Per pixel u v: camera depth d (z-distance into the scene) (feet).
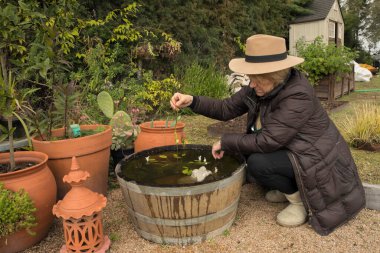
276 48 5.66
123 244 5.86
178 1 20.53
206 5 23.39
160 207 5.39
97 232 5.44
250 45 5.77
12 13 5.96
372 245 5.59
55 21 7.24
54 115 7.89
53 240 6.06
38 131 6.93
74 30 14.14
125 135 9.14
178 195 5.23
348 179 6.03
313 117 5.80
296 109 5.61
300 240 5.81
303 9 40.04
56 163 6.68
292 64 5.63
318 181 5.79
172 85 18.56
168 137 8.12
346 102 19.06
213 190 5.39
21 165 6.40
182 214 5.42
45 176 5.83
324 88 21.70
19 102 6.15
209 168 6.30
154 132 8.16
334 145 5.94
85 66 15.88
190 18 21.06
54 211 5.24
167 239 5.74
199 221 5.58
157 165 6.49
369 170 8.58
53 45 7.25
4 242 5.40
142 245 5.82
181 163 6.59
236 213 6.77
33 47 6.93
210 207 5.53
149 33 18.49
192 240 5.74
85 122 10.46
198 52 22.27
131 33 17.26
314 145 5.77
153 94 17.44
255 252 5.52
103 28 16.56
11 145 6.10
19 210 5.16
